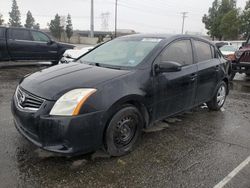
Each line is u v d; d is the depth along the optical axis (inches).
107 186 106.7
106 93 118.4
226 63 215.6
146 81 136.4
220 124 183.0
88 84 118.8
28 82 129.1
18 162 120.6
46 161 122.2
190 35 182.7
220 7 1962.4
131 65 141.6
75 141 111.6
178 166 123.9
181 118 192.2
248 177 117.0
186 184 110.6
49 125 109.6
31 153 128.5
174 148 142.0
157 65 143.9
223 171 121.2
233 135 164.1
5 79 313.3
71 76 127.3
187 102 170.9
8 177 109.5
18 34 395.5
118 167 120.4
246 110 221.0
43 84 121.3
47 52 426.3
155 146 143.1
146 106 137.7
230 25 1699.1
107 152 126.0
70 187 105.0
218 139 156.7
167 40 159.8
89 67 142.9
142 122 139.3
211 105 209.8
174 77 153.7
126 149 132.0
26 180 108.3
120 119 125.4
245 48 385.1
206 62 188.4
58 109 110.2
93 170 117.0
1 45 377.7
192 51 177.6
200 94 183.3
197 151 139.8
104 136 121.6
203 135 161.8
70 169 116.9
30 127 114.7
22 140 141.9
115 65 146.3
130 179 112.1
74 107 110.7
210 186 109.7
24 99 120.4
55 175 112.3
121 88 123.9
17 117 123.0
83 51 350.6
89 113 112.7
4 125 162.4
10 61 401.4
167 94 150.1
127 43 167.2
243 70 371.6
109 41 184.7
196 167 123.9
